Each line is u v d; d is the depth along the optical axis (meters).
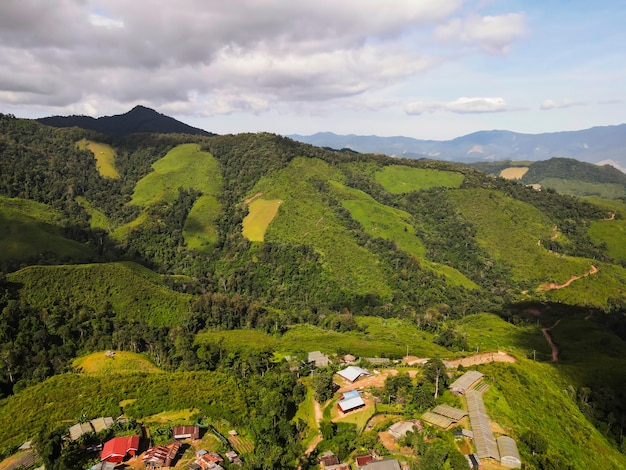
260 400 77.81
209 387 81.25
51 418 72.56
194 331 129.25
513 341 132.88
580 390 92.38
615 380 98.19
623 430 84.25
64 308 117.62
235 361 101.00
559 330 142.50
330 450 62.50
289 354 107.56
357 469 55.50
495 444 56.97
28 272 124.06
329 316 146.25
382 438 62.12
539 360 117.88
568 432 70.38
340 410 72.19
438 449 55.72
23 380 91.75
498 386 73.50
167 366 102.06
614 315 154.00
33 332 105.75
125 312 125.75
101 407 75.00
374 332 134.00
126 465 59.28
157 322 126.88
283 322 142.00
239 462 59.53
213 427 69.38
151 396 77.94
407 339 127.19
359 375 86.62
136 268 156.00
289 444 65.00
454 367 91.00
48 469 58.50
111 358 102.31
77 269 132.12
